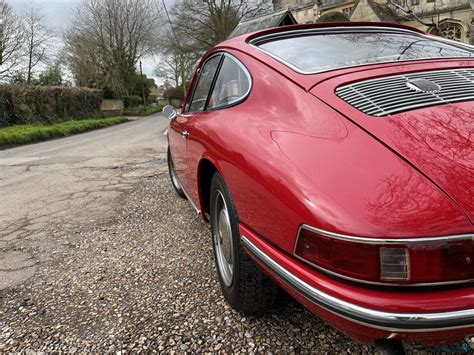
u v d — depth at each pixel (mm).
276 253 1404
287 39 2352
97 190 5277
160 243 3150
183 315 2084
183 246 3057
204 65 3045
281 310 2074
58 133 16688
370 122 1435
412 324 1063
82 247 3182
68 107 23594
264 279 1823
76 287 2486
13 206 4664
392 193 1154
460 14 25156
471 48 2369
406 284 1081
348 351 1747
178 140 3266
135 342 1879
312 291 1206
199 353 1776
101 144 12227
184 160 2979
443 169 1208
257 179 1504
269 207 1426
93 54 36781
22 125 17797
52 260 2949
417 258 1070
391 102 1541
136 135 15758
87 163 7926
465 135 1354
